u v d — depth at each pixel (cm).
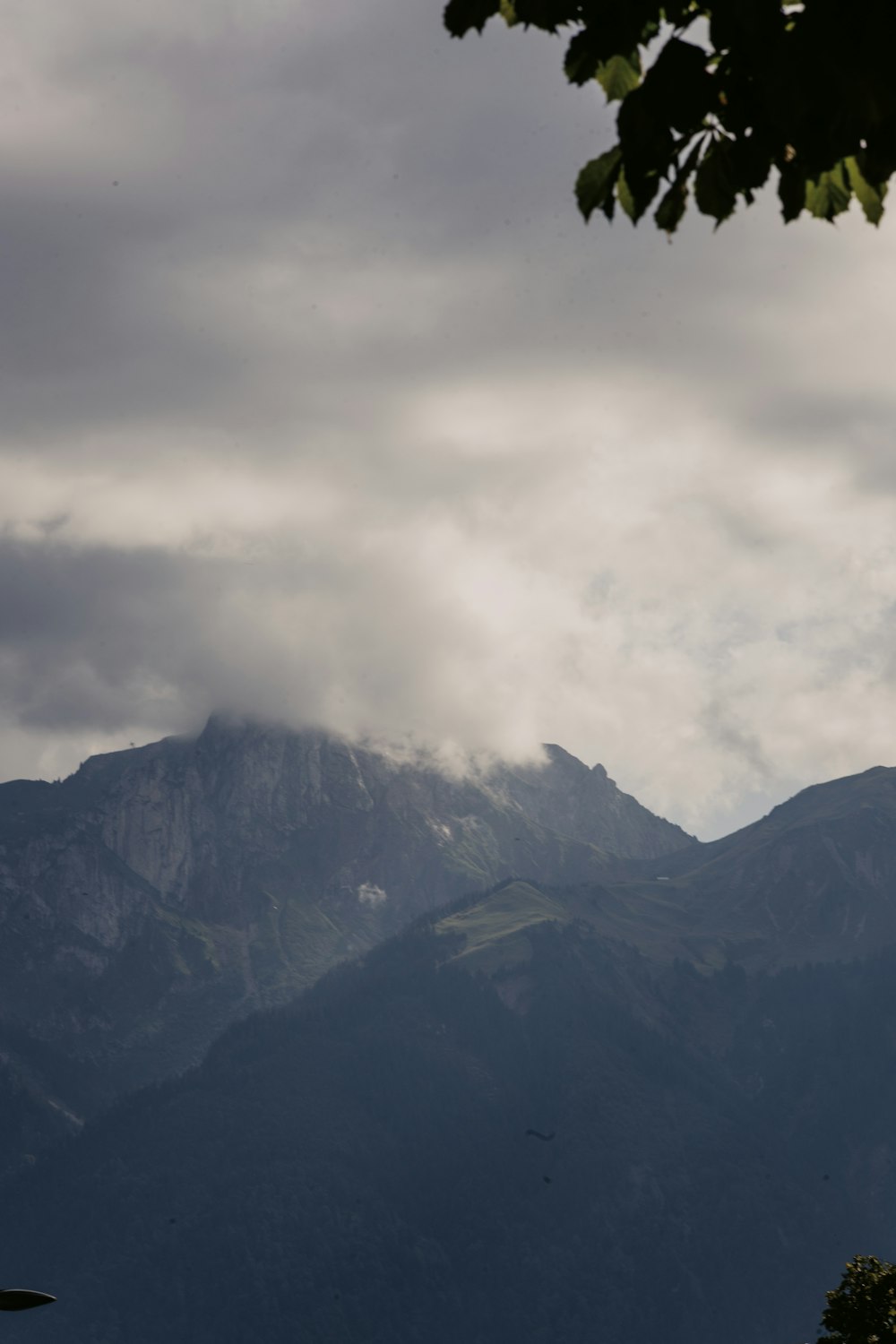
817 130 724
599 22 773
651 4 766
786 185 781
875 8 699
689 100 761
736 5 726
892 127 719
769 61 721
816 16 712
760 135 771
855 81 709
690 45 761
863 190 768
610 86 784
